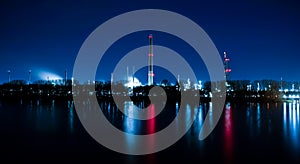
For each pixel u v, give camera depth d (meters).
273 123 46.94
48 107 83.62
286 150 25.02
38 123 44.94
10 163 20.52
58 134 34.16
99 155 23.23
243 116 60.22
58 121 48.09
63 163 20.61
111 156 22.95
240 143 28.59
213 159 21.98
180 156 23.05
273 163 20.72
